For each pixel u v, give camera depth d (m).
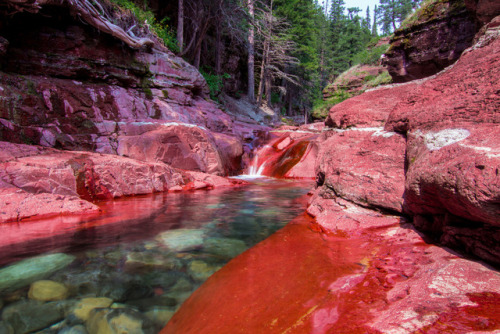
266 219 4.39
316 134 16.00
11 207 4.02
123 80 9.70
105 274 2.45
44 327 1.75
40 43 7.77
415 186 2.61
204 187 7.71
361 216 3.44
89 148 7.07
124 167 6.13
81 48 8.50
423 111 3.38
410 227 2.96
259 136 16.16
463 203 1.99
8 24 7.00
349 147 4.43
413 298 1.62
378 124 4.71
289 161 11.98
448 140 2.58
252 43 25.44
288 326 1.58
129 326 1.77
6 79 6.42
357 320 1.52
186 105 12.05
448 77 3.59
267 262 2.61
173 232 3.65
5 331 1.70
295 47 31.44
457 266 1.91
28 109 6.43
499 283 1.68
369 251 2.60
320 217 3.85
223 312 1.84
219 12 18.03
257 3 27.14
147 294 2.13
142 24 11.91
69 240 3.27
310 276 2.20
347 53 42.94
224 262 2.69
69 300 2.05
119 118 8.62
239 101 25.77
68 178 5.06
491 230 1.98
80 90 7.98
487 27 4.17
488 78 2.91
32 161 4.88
